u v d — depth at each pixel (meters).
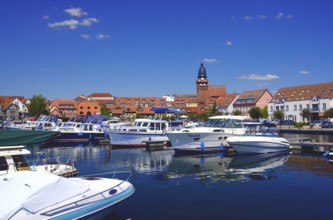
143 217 13.52
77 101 132.12
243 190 17.64
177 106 138.62
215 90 146.25
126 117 105.88
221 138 34.81
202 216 13.59
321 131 56.91
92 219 11.62
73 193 11.69
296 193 16.91
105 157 31.45
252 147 32.09
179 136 34.03
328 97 81.19
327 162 26.69
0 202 10.38
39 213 10.28
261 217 13.41
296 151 34.06
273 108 97.69
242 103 114.12
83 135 47.50
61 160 29.41
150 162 28.22
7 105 123.12
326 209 14.30
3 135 14.95
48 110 112.62
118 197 12.47
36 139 15.70
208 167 25.27
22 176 11.60
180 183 19.52
